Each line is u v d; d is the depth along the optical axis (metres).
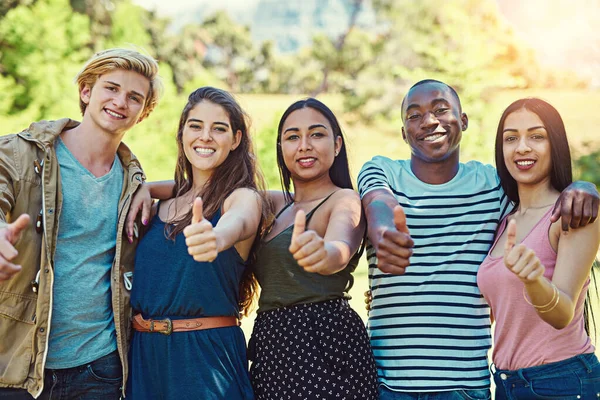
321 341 3.10
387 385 3.25
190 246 2.55
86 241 3.37
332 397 3.06
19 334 3.21
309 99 3.41
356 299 8.98
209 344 3.15
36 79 13.92
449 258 3.30
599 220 2.98
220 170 3.41
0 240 2.78
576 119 19.34
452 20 16.81
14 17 13.95
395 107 21.20
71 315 3.29
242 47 26.08
